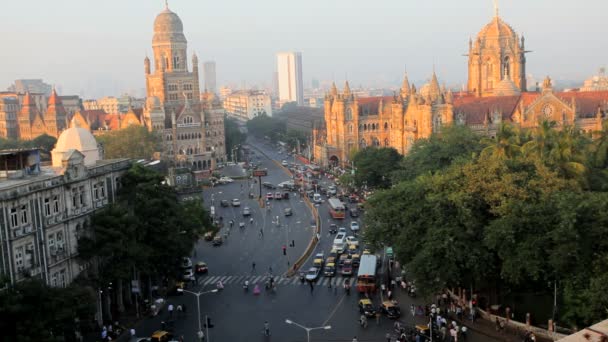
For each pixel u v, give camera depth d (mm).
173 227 98250
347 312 90562
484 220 84875
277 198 193875
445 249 80188
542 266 73875
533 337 74500
